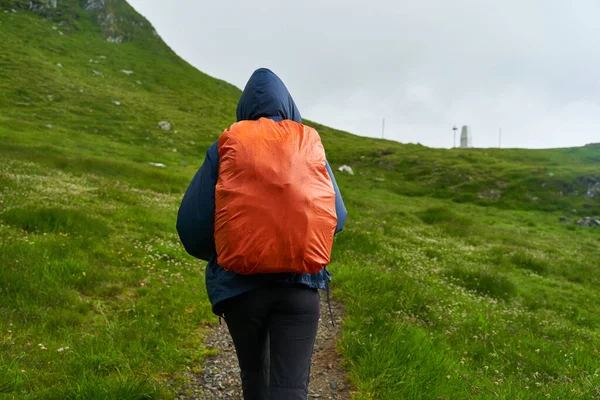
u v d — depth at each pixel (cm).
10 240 906
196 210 325
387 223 2156
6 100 4597
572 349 784
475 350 717
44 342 558
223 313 346
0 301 650
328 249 315
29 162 2111
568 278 1577
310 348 328
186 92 7444
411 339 590
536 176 4781
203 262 1072
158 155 3947
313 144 331
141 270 899
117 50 8212
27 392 451
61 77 5756
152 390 471
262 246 296
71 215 1129
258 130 325
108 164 2473
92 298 738
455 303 965
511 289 1251
